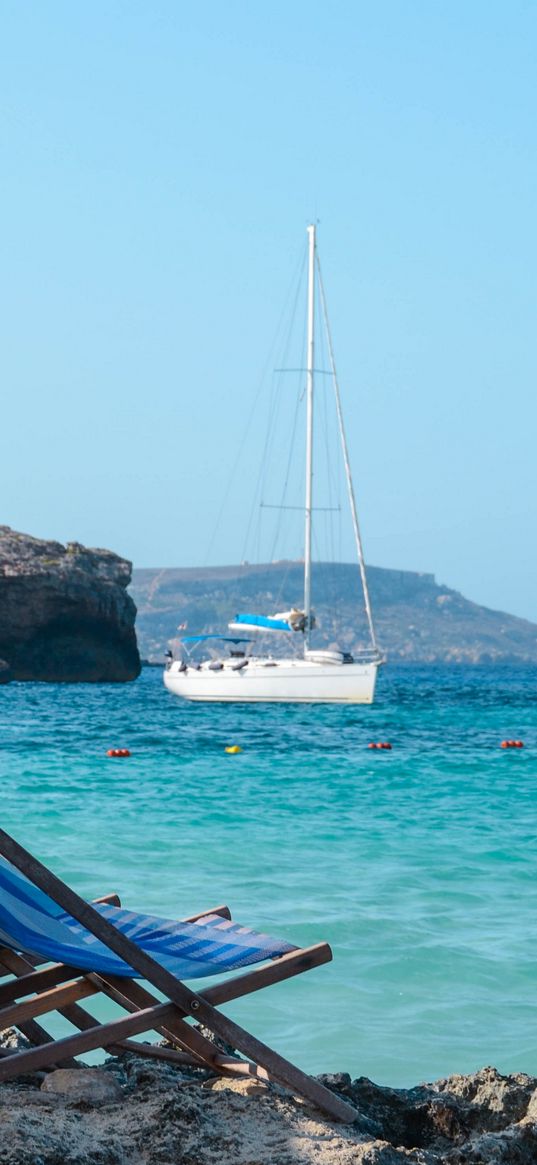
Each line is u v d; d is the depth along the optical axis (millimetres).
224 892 21922
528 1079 10969
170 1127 8453
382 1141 8719
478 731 73750
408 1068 13062
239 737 66875
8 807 34375
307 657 106500
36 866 8578
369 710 99062
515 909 20766
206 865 24812
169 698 123938
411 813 34188
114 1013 14828
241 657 112125
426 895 21953
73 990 9422
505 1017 14852
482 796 38906
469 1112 10438
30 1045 11195
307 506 110062
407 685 191750
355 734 70312
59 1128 8281
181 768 48000
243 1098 9195
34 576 175125
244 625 111562
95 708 101625
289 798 37812
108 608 182500
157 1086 9281
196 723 80500
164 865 24734
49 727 74938
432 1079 12711
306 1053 13508
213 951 9555
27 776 44156
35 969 10484
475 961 17312
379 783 42812
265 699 105875
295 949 9617
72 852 26297
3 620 175375
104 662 184625
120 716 89062
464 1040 13984
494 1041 13961
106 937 8711
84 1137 8227
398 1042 13898
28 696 129125
